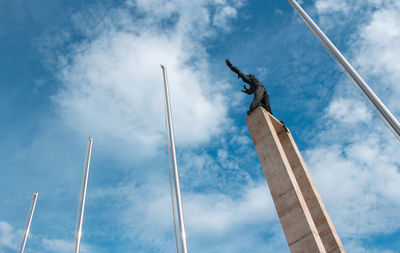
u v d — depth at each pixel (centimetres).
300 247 1605
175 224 1836
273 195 1814
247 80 2438
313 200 1959
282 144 2255
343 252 1741
